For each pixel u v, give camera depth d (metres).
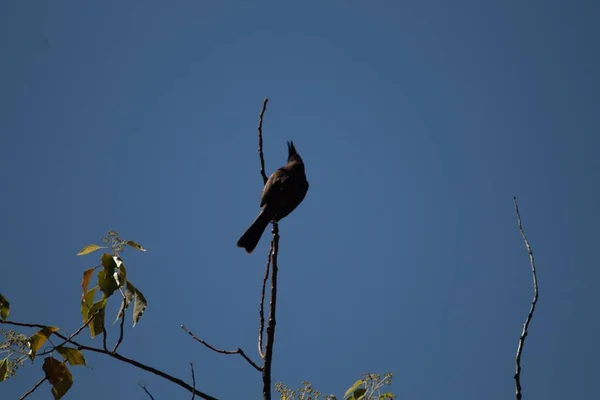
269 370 7.00
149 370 6.70
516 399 5.97
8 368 6.24
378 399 6.80
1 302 6.34
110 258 6.85
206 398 6.68
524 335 6.24
